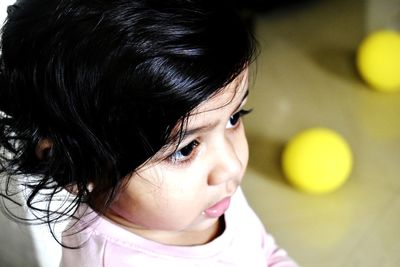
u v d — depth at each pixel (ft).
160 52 1.66
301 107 5.40
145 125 1.73
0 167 2.09
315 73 5.75
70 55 1.69
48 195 2.15
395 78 5.26
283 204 4.58
